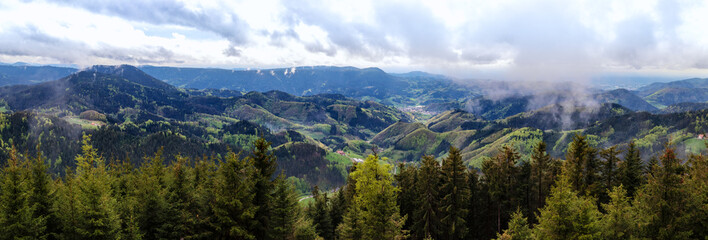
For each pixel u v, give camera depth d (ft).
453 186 187.21
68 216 122.62
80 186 145.07
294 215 151.33
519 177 214.48
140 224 151.94
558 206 121.80
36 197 133.39
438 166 194.90
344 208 246.88
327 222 226.17
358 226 175.63
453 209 185.98
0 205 118.32
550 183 211.41
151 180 161.58
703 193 125.29
